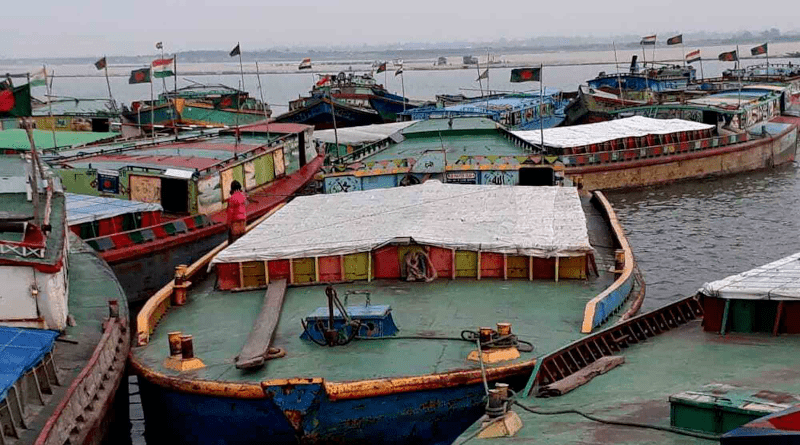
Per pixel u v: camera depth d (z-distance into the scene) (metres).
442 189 33.38
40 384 19.81
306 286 27.25
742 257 42.25
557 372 20.14
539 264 27.11
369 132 64.62
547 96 82.44
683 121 63.75
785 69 99.44
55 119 65.25
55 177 31.28
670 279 39.25
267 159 44.91
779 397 16.09
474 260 27.14
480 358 20.34
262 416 20.53
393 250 27.28
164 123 70.44
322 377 20.38
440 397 20.45
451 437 20.94
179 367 21.69
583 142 55.38
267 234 29.34
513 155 43.69
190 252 36.44
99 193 39.91
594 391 18.94
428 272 27.12
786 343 20.69
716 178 61.81
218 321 24.97
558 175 39.69
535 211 30.12
